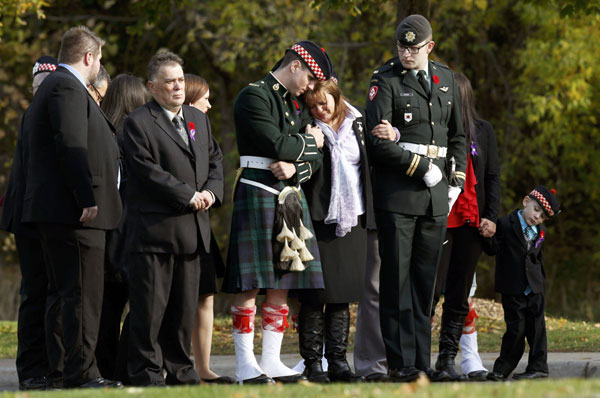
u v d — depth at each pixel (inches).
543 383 547.8
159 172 759.7
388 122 810.2
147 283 759.1
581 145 2487.7
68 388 744.3
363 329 864.3
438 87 829.8
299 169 784.9
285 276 778.2
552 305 2581.2
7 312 2536.9
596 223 2819.9
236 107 792.9
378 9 1557.6
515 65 2395.4
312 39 2359.7
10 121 2454.5
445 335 896.3
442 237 831.1
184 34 2529.5
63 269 751.7
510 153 2460.6
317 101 808.3
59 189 748.6
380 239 820.6
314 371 801.6
